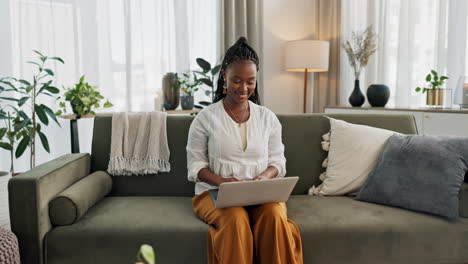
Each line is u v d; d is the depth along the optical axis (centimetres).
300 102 429
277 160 173
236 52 170
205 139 170
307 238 148
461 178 157
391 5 362
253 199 142
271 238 139
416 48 347
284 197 148
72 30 311
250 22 378
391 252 151
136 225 149
